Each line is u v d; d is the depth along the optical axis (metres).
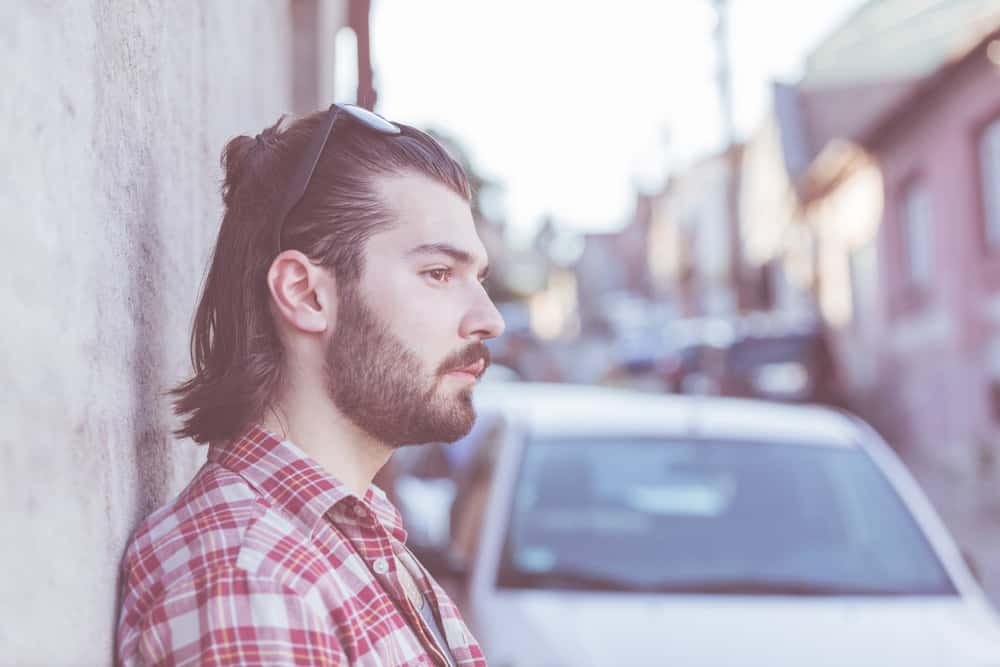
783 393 17.19
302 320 1.36
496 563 3.76
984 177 14.55
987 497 12.29
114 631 1.26
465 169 1.49
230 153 1.49
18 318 0.98
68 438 1.11
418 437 1.40
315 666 1.15
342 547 1.28
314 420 1.38
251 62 3.21
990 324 14.48
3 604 0.92
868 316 20.48
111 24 1.37
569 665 3.22
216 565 1.19
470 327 1.40
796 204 25.70
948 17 19.22
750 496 4.09
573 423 4.39
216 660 1.12
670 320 30.27
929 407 16.88
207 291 1.47
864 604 3.65
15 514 0.95
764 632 3.42
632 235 64.31
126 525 1.36
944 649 3.37
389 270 1.38
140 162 1.53
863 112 19.97
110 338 1.32
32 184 1.03
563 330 65.94
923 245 17.41
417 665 1.27
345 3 6.38
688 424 4.39
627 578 3.70
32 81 1.04
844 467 4.27
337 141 1.42
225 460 1.34
